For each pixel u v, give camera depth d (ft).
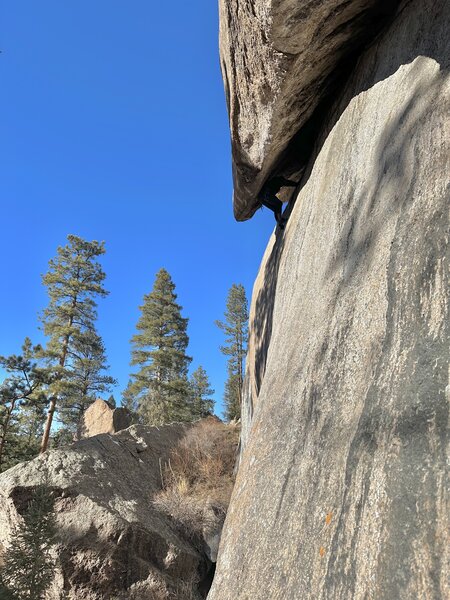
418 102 7.74
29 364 49.49
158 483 33.53
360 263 7.89
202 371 133.18
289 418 8.23
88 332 76.74
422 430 4.75
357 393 6.25
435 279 5.69
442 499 4.10
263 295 24.82
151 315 91.71
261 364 22.94
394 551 4.26
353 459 5.59
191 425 45.27
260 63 13.05
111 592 23.04
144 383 81.87
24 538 20.11
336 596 4.67
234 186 20.70
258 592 6.31
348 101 12.23
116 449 34.22
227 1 13.03
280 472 7.59
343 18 11.07
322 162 13.19
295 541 6.03
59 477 27.12
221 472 37.06
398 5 10.68
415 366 5.31
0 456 47.11
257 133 15.92
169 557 25.55
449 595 3.54
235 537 8.30
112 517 25.27
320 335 8.27
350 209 9.30
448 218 5.87
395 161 7.88
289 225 16.89
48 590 23.20
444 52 7.61
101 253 83.46
